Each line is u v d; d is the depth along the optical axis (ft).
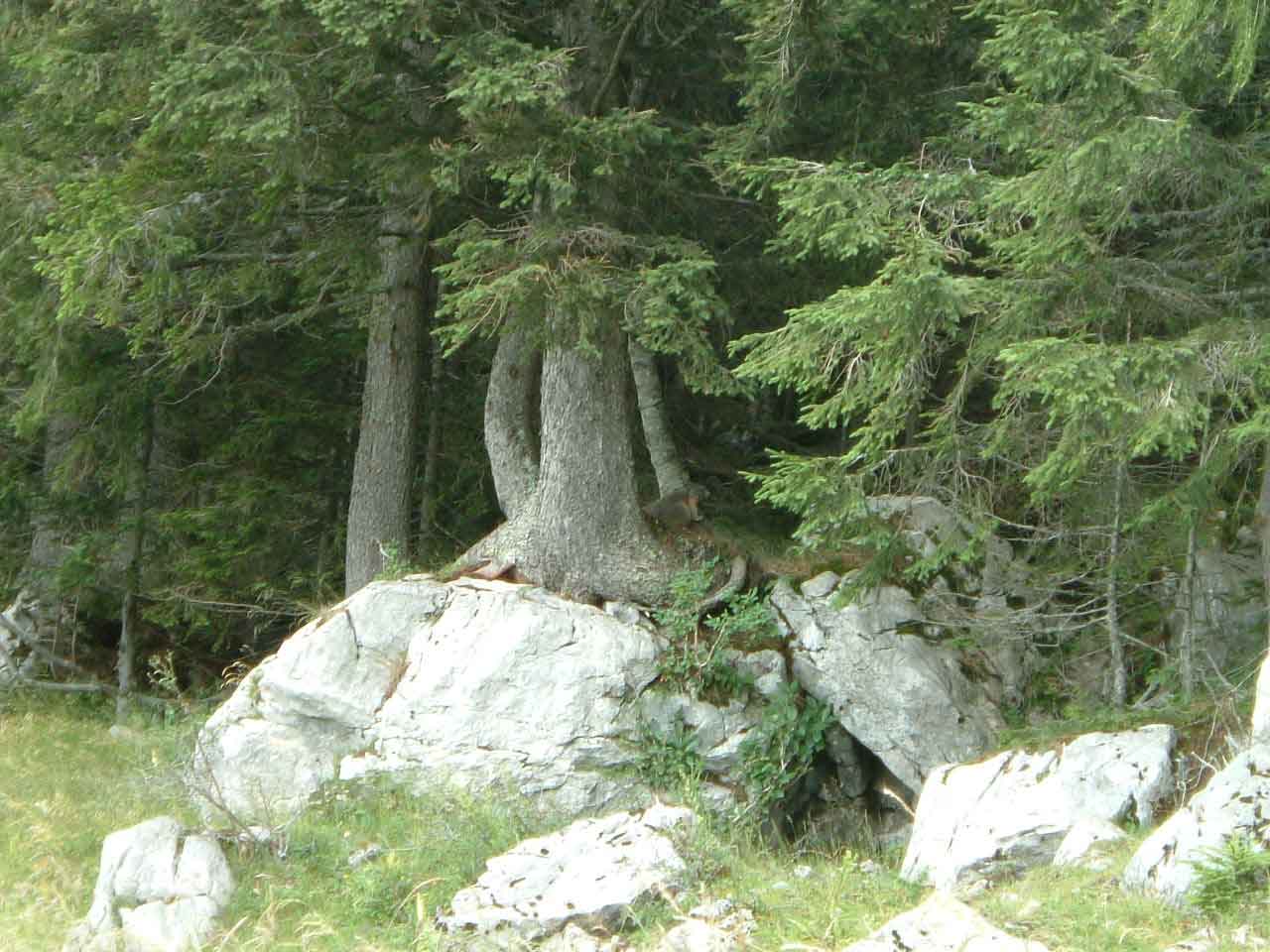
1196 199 37.78
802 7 41.22
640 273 41.78
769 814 45.24
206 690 67.82
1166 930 26.89
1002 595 48.19
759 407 66.59
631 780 44.60
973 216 36.40
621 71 49.29
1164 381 30.37
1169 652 45.88
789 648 47.42
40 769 51.24
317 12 39.34
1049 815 33.65
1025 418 36.96
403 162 43.27
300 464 65.77
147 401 62.44
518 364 52.31
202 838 36.99
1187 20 30.55
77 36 46.03
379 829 42.45
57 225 47.62
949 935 26.40
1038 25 30.25
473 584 48.96
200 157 45.96
